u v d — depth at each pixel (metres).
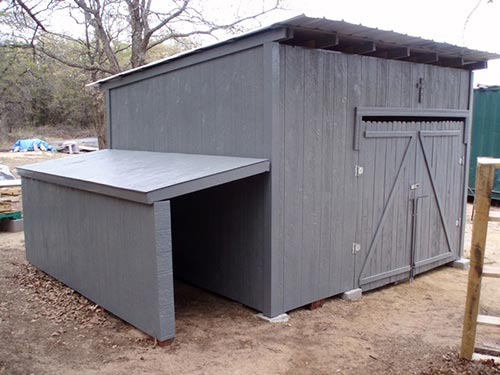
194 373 3.52
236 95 4.66
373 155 5.23
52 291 5.33
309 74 4.52
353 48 4.77
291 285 4.63
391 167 5.45
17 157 21.16
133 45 14.11
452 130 6.16
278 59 4.25
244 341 4.09
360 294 5.26
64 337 4.11
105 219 4.46
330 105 4.75
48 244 5.76
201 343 4.04
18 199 8.71
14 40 12.36
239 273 4.85
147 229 3.86
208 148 5.12
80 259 5.02
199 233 5.35
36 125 31.25
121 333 4.20
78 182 4.70
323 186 4.79
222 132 4.89
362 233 5.25
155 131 6.06
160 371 3.54
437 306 5.03
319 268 4.87
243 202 4.69
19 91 23.89
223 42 4.59
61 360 3.69
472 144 11.19
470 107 6.40
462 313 4.82
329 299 5.16
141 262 4.00
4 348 3.84
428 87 5.75
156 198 3.73
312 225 4.74
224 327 4.39
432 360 3.72
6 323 4.38
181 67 5.38
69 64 13.99
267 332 4.28
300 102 4.48
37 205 5.95
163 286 3.86
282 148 4.39
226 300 5.14
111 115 7.12
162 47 16.81
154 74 5.88
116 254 4.35
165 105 5.80
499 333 4.27
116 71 14.00
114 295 4.46
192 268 5.53
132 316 4.23
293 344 4.04
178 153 5.61
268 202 4.38
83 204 4.82
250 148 4.55
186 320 4.57
